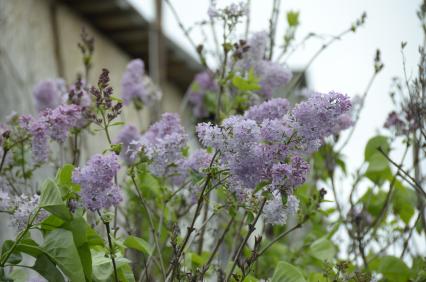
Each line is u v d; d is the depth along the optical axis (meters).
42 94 1.50
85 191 0.94
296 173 0.92
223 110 1.45
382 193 1.54
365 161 1.42
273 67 1.38
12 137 1.25
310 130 0.92
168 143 1.08
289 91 1.45
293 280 1.03
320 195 1.13
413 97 1.22
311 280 1.16
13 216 1.01
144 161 1.08
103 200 0.95
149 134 1.18
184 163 1.12
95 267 1.00
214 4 1.29
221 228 1.41
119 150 1.00
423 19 1.27
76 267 0.95
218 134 0.93
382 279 1.36
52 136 1.07
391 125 1.38
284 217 1.02
